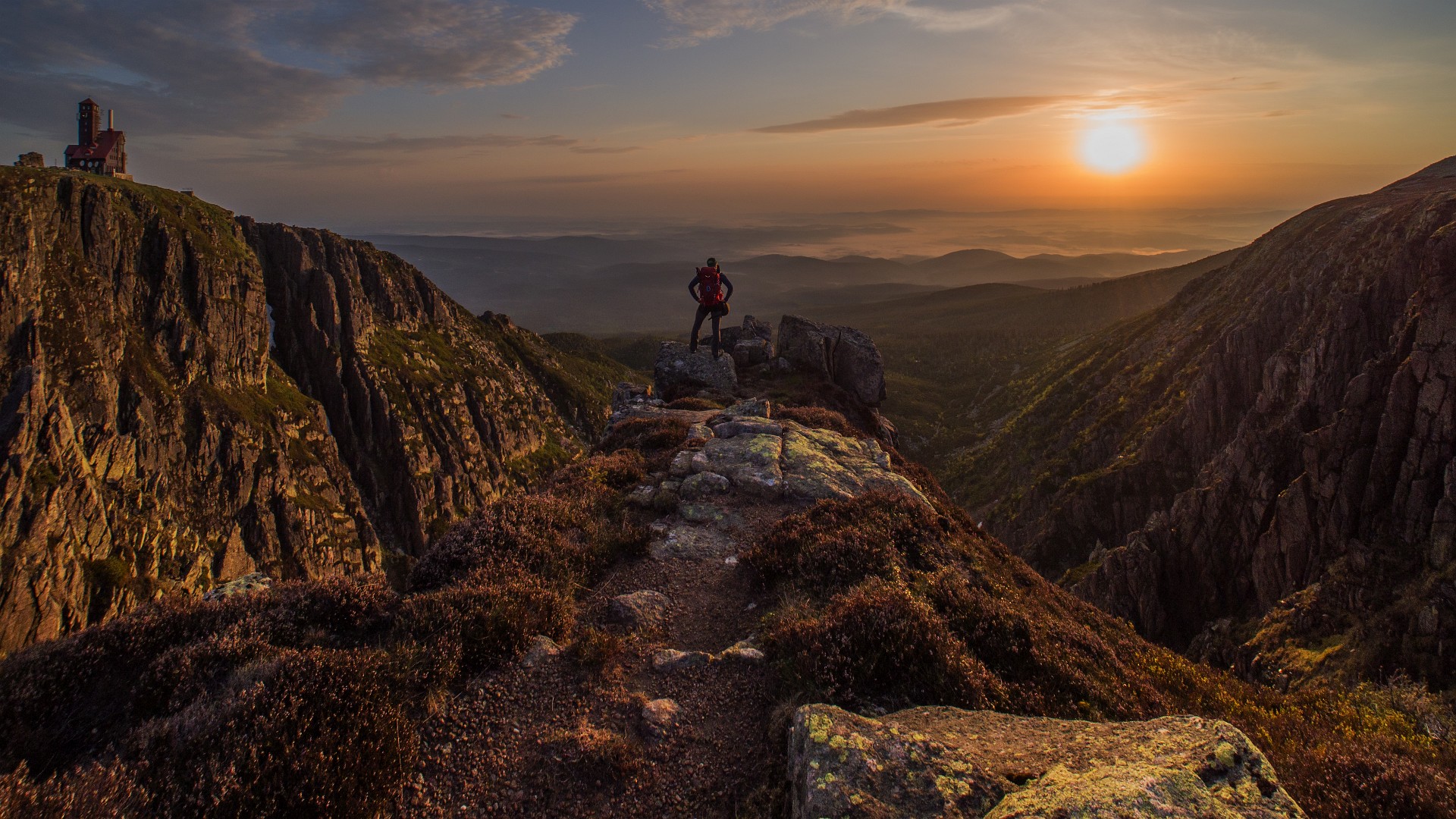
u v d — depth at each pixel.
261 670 6.47
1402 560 45.78
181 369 141.25
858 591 8.87
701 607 10.08
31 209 121.69
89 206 133.38
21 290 114.69
